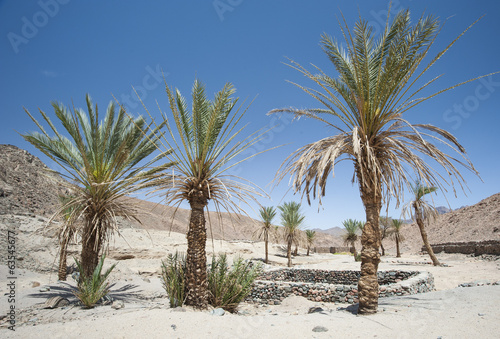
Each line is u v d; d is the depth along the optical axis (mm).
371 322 5574
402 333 4781
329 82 7602
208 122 8062
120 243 21797
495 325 4840
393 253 41625
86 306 8398
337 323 5559
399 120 6758
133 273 16797
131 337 4758
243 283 8602
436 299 7219
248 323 5633
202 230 7812
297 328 5250
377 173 6805
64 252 12875
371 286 6492
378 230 6785
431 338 4496
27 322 6645
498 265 17484
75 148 10750
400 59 6621
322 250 50188
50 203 30203
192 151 7980
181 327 5215
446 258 25859
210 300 8133
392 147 6883
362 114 6918
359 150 6188
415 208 20172
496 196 38375
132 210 10734
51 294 9930
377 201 6867
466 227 35875
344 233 39281
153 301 10039
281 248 38594
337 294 10250
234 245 33750
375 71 7227
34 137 9422
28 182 32688
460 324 5035
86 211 9758
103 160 10211
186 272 7688
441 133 6746
